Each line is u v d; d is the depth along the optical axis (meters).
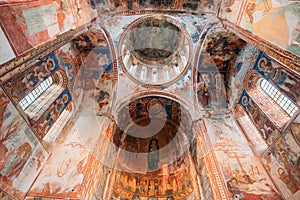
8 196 6.41
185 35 11.83
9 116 6.41
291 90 8.09
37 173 8.02
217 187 8.13
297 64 5.11
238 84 11.47
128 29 11.65
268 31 5.89
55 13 6.48
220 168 8.87
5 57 4.72
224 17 8.48
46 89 9.96
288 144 7.82
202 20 10.20
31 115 8.21
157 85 12.95
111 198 10.79
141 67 14.02
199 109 12.15
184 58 13.16
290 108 8.57
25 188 7.29
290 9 5.08
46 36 6.11
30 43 5.48
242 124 10.82
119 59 12.21
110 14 9.94
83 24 8.36
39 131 8.62
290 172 7.52
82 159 9.07
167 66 14.27
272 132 8.89
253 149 9.61
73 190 7.73
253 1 6.49
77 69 11.66
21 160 7.15
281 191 7.71
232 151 9.70
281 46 5.51
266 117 9.32
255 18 6.42
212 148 9.91
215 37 10.55
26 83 7.65
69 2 7.23
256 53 10.02
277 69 8.76
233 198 7.64
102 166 9.84
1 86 6.09
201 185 9.85
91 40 10.94
